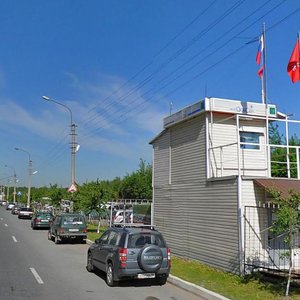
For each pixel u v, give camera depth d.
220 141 17.17
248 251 13.77
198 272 14.23
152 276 11.98
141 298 10.47
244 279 12.83
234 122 17.50
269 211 14.25
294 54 14.70
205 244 16.19
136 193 62.59
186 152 18.56
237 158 16.00
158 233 12.47
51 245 23.55
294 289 11.06
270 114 17.89
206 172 16.66
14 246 22.27
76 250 21.23
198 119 17.73
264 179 14.38
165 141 20.86
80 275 13.68
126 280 12.91
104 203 30.58
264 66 18.28
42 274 13.67
